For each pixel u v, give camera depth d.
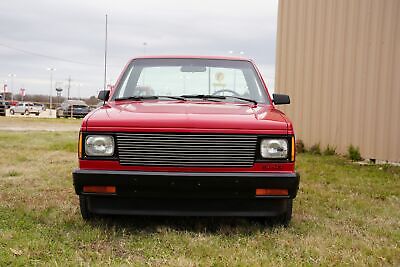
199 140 3.61
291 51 10.46
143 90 4.71
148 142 3.61
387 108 8.38
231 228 4.00
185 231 3.83
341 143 9.33
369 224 4.29
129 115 3.76
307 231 3.99
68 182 6.08
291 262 3.16
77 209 4.54
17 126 19.94
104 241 3.57
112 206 3.77
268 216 3.80
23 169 7.12
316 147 9.86
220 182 3.55
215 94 4.72
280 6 10.70
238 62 5.06
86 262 3.09
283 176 3.62
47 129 17.97
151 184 3.55
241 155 3.64
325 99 9.66
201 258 3.22
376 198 5.55
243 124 3.68
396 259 3.29
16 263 3.02
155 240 3.62
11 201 4.87
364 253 3.41
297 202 5.17
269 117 3.89
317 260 3.22
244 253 3.32
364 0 8.79
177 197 3.61
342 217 4.54
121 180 3.56
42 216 4.26
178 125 3.62
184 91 4.71
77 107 34.34
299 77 10.27
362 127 8.88
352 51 9.05
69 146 10.74
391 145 8.31
